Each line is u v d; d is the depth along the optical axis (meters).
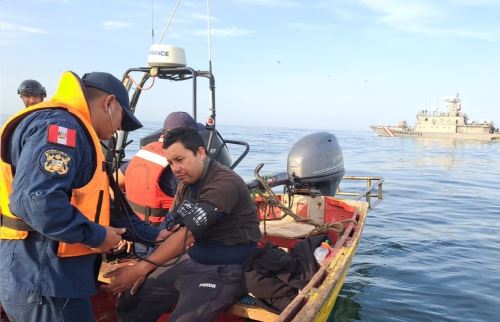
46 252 1.75
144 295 2.81
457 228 9.01
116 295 3.22
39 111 1.76
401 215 10.30
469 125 61.12
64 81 1.92
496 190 15.78
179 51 4.59
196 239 2.77
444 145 52.72
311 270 2.99
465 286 5.62
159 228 2.89
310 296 2.64
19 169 1.63
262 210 5.57
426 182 17.75
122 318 2.88
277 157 26.17
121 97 2.10
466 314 4.82
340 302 5.09
